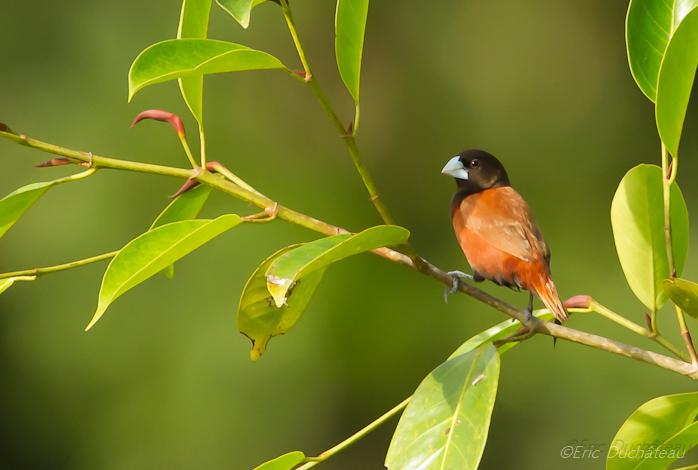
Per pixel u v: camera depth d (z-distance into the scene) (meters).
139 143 12.64
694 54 3.55
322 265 3.67
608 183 13.80
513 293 12.76
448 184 13.93
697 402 3.98
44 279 12.20
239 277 12.27
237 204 12.49
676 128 3.72
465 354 4.26
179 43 3.55
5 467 12.04
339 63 3.82
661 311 11.98
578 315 12.42
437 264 13.52
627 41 4.16
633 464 4.03
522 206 6.24
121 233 12.26
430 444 3.95
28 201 4.05
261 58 3.54
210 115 13.19
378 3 14.70
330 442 12.58
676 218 4.52
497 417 12.42
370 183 3.90
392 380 12.71
